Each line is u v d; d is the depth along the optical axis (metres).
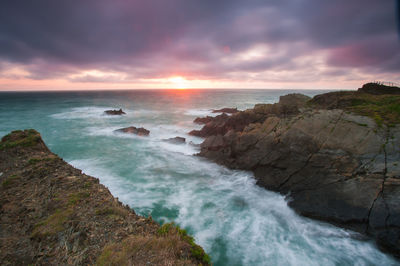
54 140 29.56
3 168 11.48
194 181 16.70
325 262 8.88
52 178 10.34
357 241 9.91
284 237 10.38
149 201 13.59
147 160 21.39
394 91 23.59
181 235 6.65
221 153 20.39
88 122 44.62
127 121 46.25
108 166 19.69
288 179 14.66
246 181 16.44
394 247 8.98
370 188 10.94
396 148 12.12
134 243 5.89
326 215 11.22
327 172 13.19
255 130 19.05
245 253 9.37
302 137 15.55
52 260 5.39
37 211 7.70
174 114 57.69
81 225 6.82
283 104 24.95
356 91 24.38
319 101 24.78
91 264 5.27
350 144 13.72
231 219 11.85
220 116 33.12
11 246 5.91
